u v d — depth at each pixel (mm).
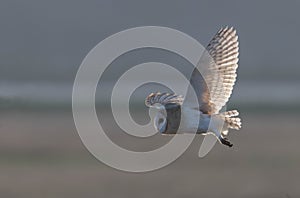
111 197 37719
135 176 42062
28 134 52125
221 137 17797
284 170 43469
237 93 93750
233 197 38125
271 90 102125
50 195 37844
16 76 129500
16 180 40688
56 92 91062
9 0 179500
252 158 47094
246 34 172000
